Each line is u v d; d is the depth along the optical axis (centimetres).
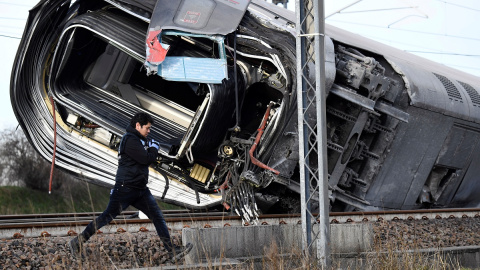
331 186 2281
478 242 1925
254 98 2166
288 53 1891
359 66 2166
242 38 1952
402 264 1271
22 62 2081
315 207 2258
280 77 1984
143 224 1538
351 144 2308
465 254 1620
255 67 2034
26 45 2047
